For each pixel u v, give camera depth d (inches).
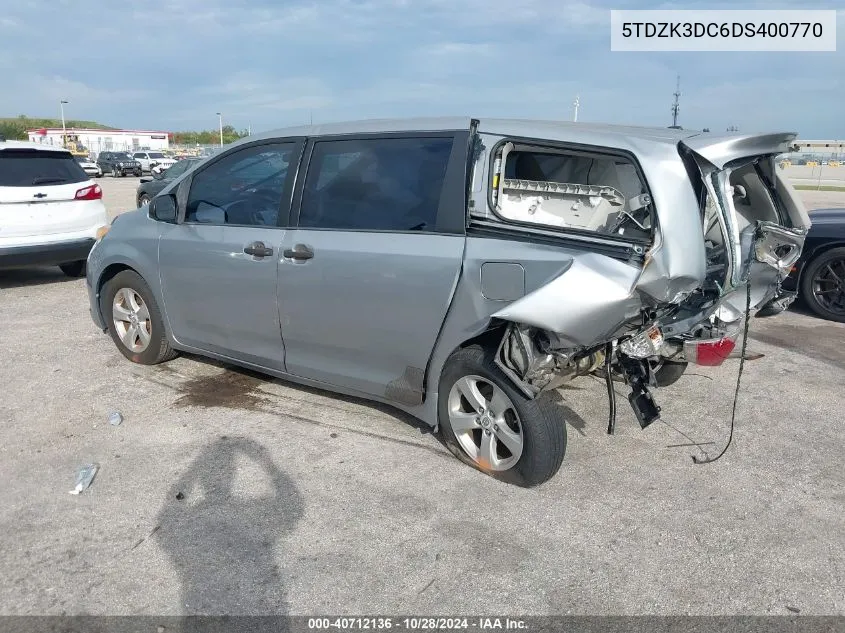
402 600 106.1
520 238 130.0
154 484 138.7
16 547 118.1
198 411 174.2
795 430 167.5
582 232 125.0
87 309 282.0
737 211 165.0
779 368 212.5
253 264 165.9
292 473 143.3
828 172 1507.1
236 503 132.0
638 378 133.5
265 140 171.2
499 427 137.9
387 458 150.2
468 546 119.4
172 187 188.7
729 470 147.3
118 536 121.4
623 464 149.6
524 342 125.6
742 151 131.1
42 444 155.9
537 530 124.3
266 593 107.3
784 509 132.3
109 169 1657.2
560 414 134.4
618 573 113.0
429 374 145.8
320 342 159.5
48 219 318.0
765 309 178.1
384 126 153.1
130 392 186.5
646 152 122.9
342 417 170.9
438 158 142.8
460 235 136.3
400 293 142.5
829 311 271.7
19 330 248.1
